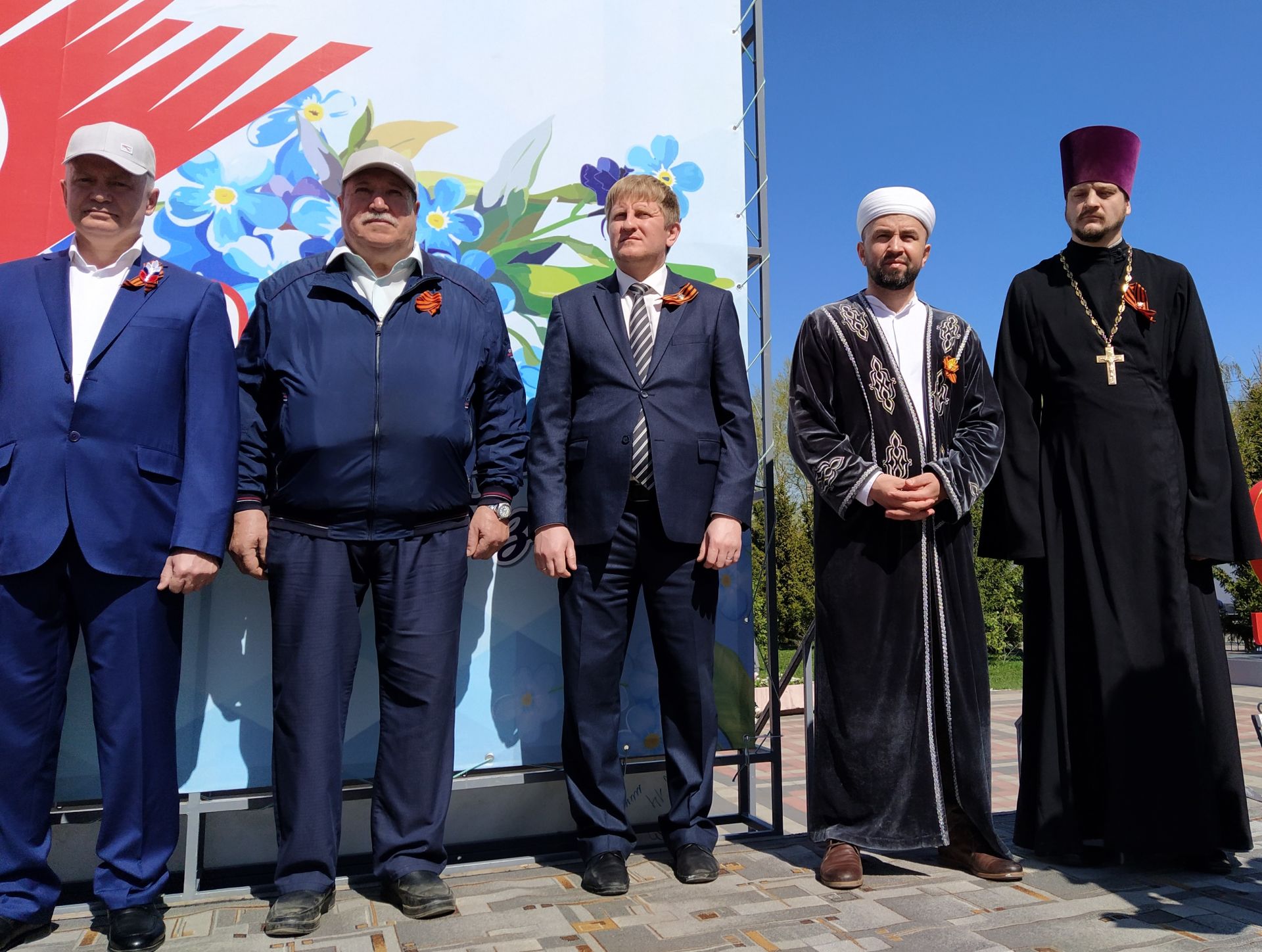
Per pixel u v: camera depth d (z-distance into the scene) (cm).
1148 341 275
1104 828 257
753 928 211
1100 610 265
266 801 253
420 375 234
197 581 213
